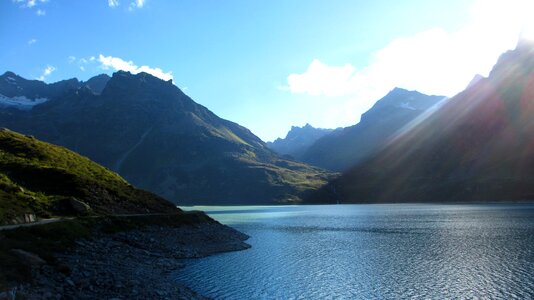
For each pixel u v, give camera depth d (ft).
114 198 274.36
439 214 566.77
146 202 298.76
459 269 173.47
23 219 167.63
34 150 296.71
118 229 211.61
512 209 645.51
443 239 275.80
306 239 305.12
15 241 122.93
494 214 526.16
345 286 150.20
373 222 457.68
